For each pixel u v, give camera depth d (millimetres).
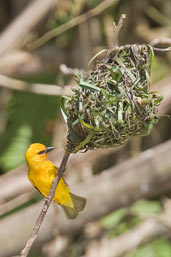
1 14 16703
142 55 7496
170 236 14070
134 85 7332
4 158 14727
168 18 16062
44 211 7242
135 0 15500
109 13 15477
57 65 15625
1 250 12078
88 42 15086
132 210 13836
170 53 15258
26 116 15453
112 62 7457
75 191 12109
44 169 8586
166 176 11992
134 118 7312
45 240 12203
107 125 7230
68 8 14758
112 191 12039
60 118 15164
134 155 15102
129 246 13852
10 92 15930
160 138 15844
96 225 14000
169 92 12688
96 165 15703
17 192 12523
